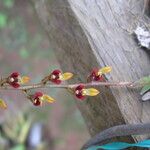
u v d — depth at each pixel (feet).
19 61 4.84
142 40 1.84
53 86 1.71
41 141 4.50
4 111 4.52
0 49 4.91
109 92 1.77
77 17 1.85
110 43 1.83
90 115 1.91
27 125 4.52
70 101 4.59
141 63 1.82
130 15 1.88
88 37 1.82
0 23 4.75
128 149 1.77
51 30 1.99
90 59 1.83
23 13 4.99
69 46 1.90
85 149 1.75
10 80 1.69
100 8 1.87
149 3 1.88
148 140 1.71
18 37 4.91
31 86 1.71
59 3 1.90
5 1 4.98
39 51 4.82
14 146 4.42
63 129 4.58
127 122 1.76
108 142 1.78
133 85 1.76
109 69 1.73
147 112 1.76
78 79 1.90
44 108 4.60
